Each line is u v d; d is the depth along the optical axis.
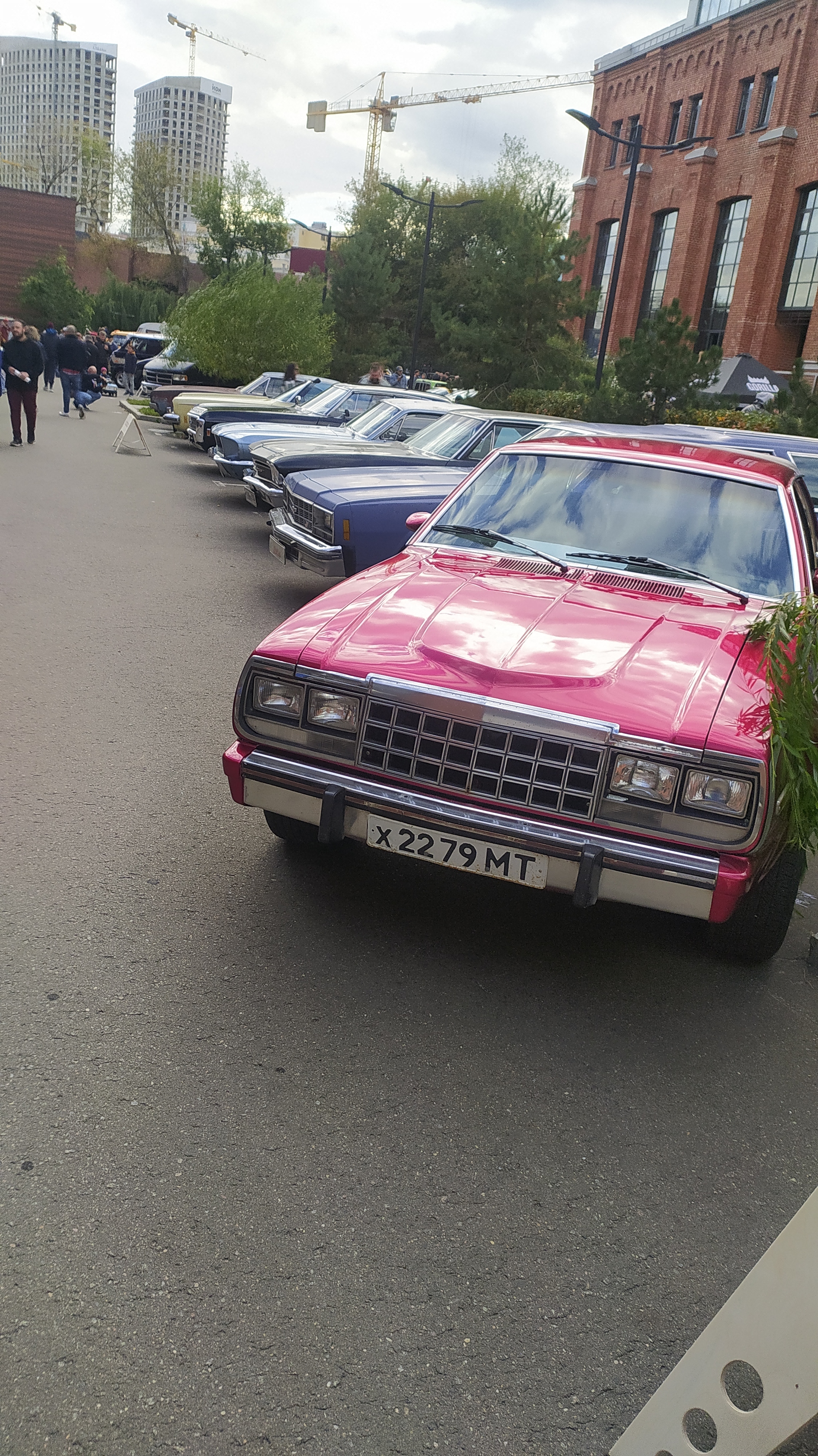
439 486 7.74
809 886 4.50
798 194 35.47
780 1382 1.55
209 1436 1.79
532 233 28.28
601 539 4.25
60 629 7.04
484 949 3.54
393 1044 2.94
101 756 4.87
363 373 45.41
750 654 3.40
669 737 2.94
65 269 69.69
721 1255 2.33
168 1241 2.18
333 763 3.28
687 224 39.72
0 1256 2.10
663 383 20.09
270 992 3.12
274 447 9.72
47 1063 2.69
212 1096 2.64
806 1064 3.09
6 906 3.44
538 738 3.03
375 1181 2.42
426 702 3.13
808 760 2.98
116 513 12.23
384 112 117.75
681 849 2.96
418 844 3.14
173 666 6.45
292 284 26.09
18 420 17.45
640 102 43.00
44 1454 1.73
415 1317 2.07
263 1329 2.00
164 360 29.25
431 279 56.41
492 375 28.80
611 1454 1.80
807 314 35.50
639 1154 2.62
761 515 4.24
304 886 3.83
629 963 3.58
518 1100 2.77
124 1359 1.91
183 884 3.74
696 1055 3.07
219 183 53.06
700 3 39.72
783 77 35.06
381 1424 1.85
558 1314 2.12
